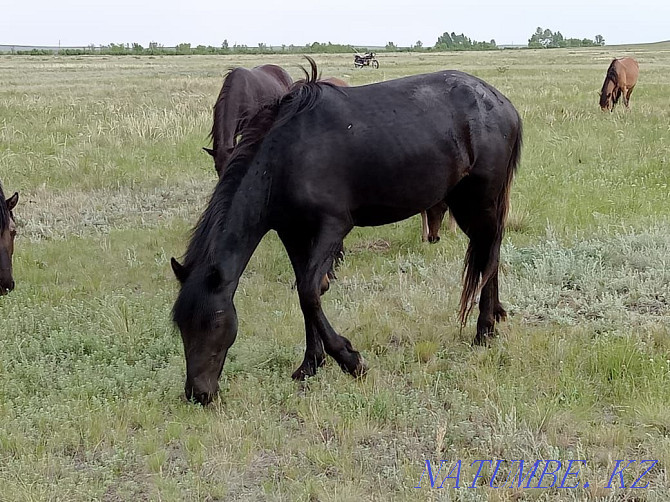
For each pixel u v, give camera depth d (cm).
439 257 700
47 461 370
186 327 403
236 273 415
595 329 524
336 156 417
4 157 1175
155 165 1163
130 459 374
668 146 1182
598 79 2847
